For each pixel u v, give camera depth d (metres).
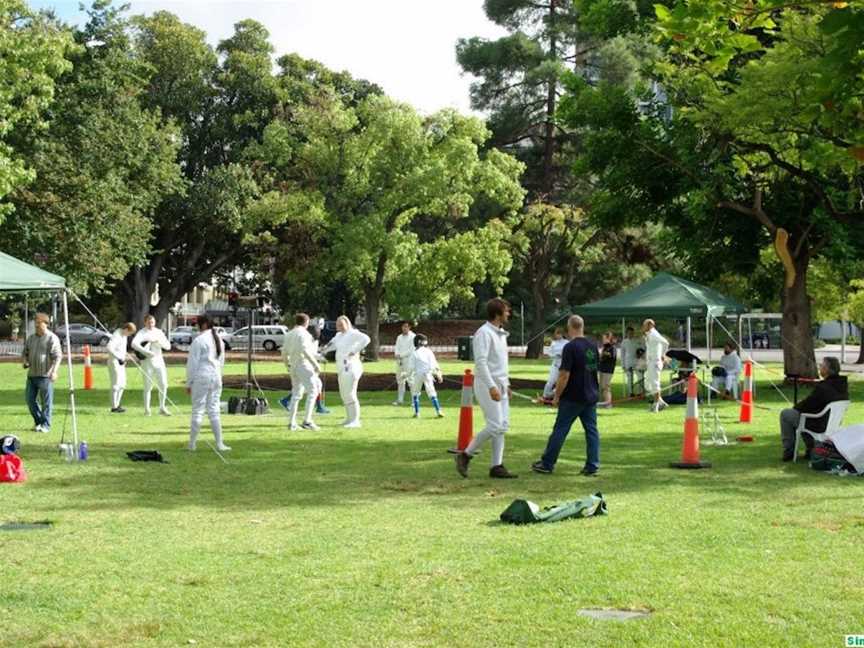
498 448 11.92
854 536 8.42
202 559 7.59
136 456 13.16
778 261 33.44
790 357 29.20
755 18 8.60
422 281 50.50
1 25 28.88
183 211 50.28
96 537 8.39
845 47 6.14
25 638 5.76
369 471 12.34
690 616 6.07
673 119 27.88
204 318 14.26
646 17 28.09
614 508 9.81
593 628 5.85
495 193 49.84
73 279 39.62
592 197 31.78
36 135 37.53
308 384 17.23
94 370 35.66
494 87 56.34
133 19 52.94
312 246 51.22
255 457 13.56
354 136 48.91
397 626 5.93
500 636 5.73
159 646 5.62
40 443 14.91
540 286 52.41
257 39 55.81
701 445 15.34
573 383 12.11
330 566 7.36
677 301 25.64
